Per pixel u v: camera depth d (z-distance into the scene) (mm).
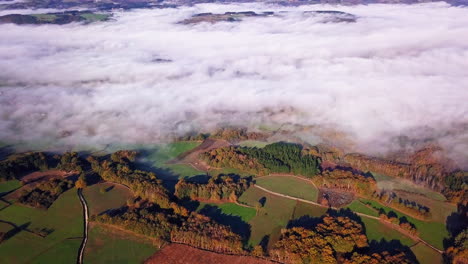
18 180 158625
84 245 118875
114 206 139125
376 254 109125
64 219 131625
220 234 120188
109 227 126312
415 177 160625
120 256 114188
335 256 112000
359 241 115188
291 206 141375
